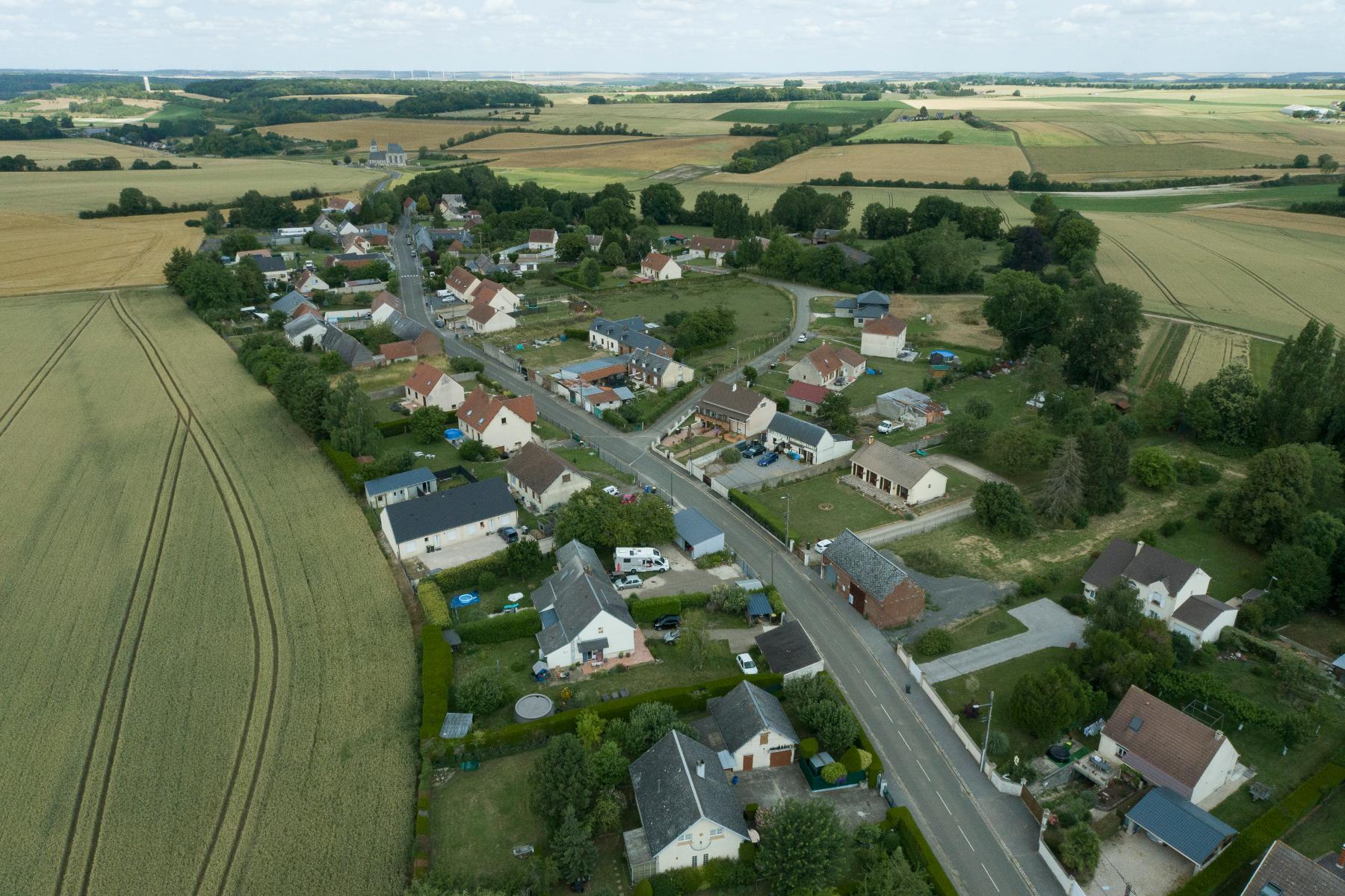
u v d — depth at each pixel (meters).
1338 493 96.69
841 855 51.66
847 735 61.56
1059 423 118.94
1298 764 61.91
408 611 76.44
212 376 137.50
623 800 57.12
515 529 91.31
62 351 148.50
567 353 153.88
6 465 104.38
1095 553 89.88
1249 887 49.53
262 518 92.62
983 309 155.50
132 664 69.19
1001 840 56.06
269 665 69.19
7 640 71.75
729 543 92.06
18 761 59.16
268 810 55.38
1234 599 79.12
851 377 140.12
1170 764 58.62
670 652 73.81
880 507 99.75
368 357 141.75
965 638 76.62
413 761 59.75
